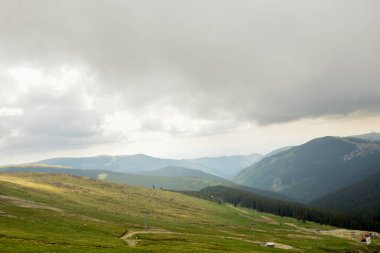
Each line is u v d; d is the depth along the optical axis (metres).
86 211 188.12
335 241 188.00
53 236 89.88
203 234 161.25
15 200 166.25
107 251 70.50
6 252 60.41
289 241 170.00
